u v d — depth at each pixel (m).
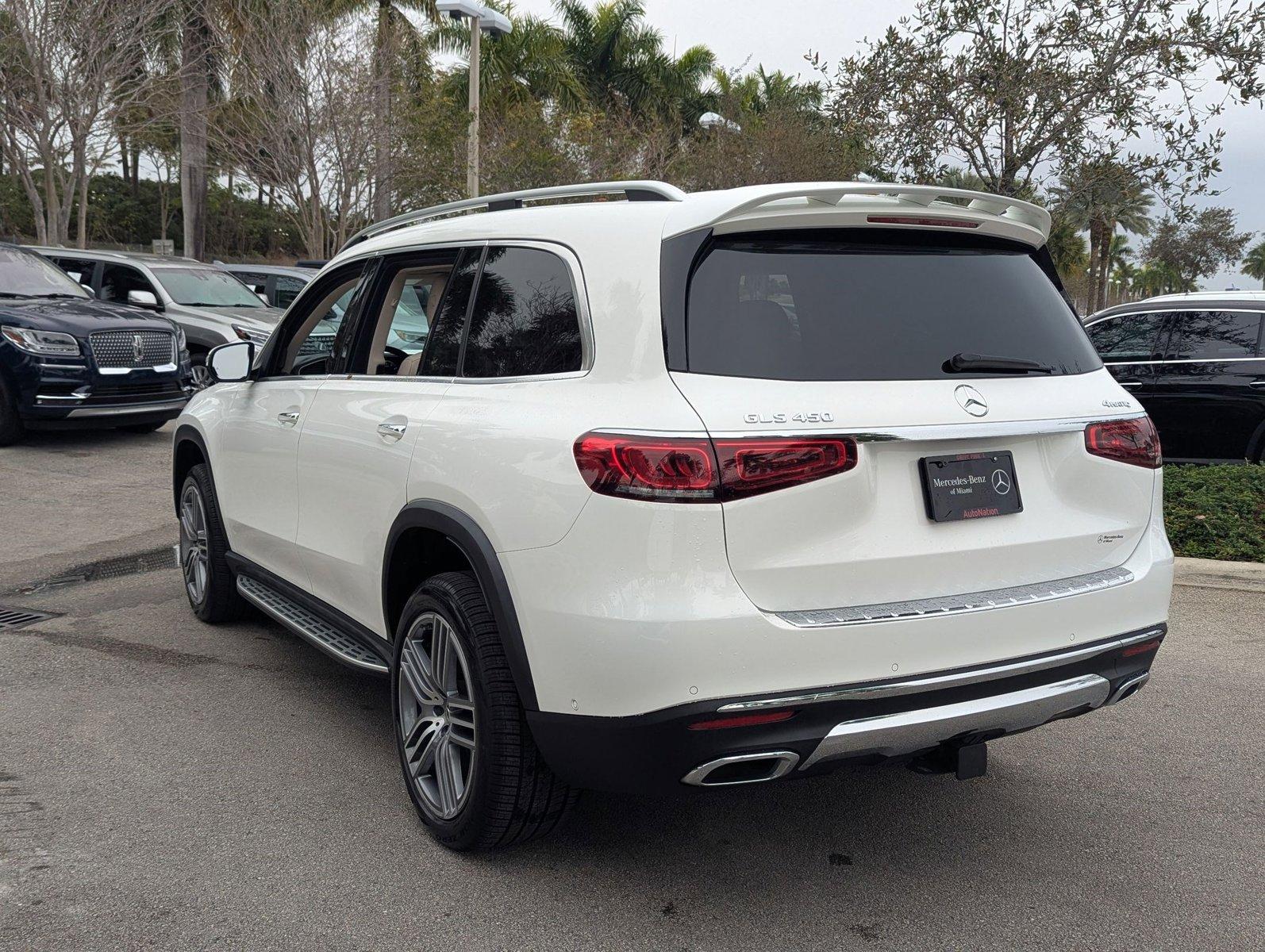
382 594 3.65
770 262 2.89
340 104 22.52
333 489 3.98
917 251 3.12
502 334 3.30
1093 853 3.41
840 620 2.69
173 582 6.47
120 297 14.27
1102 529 3.19
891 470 2.83
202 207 27.78
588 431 2.77
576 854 3.35
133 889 3.06
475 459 3.09
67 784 3.73
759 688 2.63
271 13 22.12
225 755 4.00
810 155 20.36
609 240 3.02
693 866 3.29
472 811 3.14
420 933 2.89
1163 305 9.60
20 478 9.46
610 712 2.71
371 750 4.09
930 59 9.29
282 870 3.19
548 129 24.16
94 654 5.10
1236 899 3.14
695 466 2.61
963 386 2.94
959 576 2.90
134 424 11.55
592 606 2.70
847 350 2.85
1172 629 5.80
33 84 21.56
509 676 3.05
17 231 45.91
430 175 23.38
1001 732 3.00
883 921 3.00
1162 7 8.56
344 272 4.43
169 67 24.42
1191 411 9.33
